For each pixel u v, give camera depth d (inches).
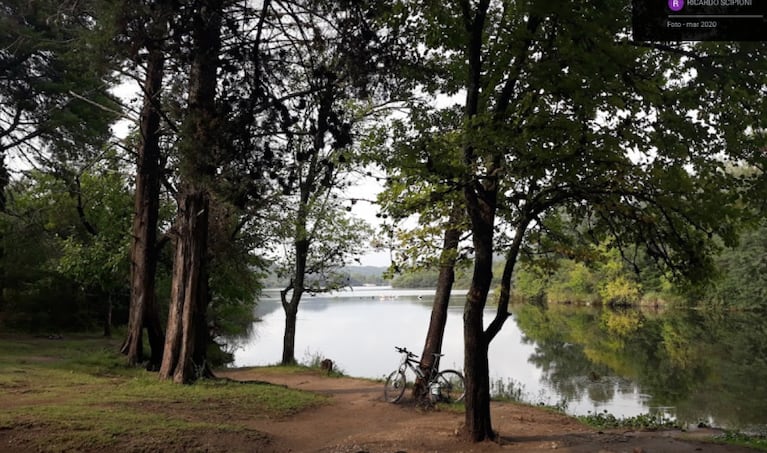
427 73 350.9
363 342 1103.6
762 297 1813.5
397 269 388.5
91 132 852.0
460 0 313.0
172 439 260.7
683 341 1142.3
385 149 341.1
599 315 1943.9
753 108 309.3
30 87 831.1
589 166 277.6
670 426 390.3
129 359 568.7
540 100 276.7
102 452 236.7
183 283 455.5
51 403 317.1
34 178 931.3
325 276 745.6
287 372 618.5
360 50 300.4
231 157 284.4
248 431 295.7
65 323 978.7
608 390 623.8
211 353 790.5
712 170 312.7
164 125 448.5
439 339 439.2
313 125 290.7
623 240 330.0
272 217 683.4
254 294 936.9
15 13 703.1
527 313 2082.9
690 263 304.3
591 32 251.1
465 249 357.7
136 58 335.9
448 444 296.0
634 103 288.0
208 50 300.4
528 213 309.0
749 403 552.1
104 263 731.4
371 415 378.0
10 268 952.9
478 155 288.7
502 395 520.7
